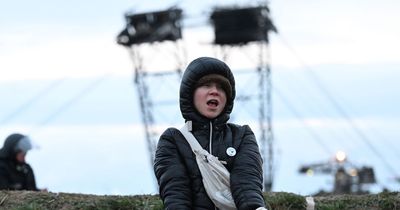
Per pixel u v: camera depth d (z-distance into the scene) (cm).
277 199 742
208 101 459
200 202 448
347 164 3681
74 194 802
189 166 452
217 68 466
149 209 731
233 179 447
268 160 3681
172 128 468
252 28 3781
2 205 767
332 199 780
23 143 938
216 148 457
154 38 3891
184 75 468
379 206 756
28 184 950
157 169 456
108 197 784
